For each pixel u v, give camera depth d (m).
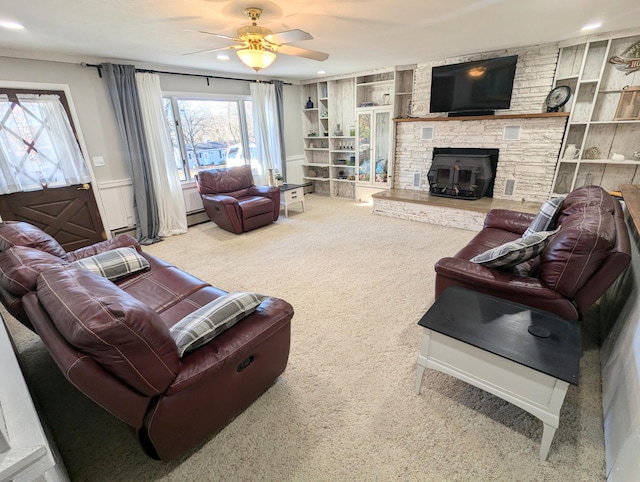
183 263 3.56
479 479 1.29
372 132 5.63
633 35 3.23
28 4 2.12
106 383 1.05
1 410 0.75
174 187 4.59
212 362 1.31
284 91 6.23
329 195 6.94
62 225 3.85
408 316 2.43
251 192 5.04
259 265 3.44
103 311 1.01
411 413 1.60
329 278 3.09
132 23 2.60
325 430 1.53
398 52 3.98
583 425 1.50
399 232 4.35
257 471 1.36
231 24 2.69
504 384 1.37
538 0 2.35
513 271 1.97
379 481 1.30
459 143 4.72
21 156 3.46
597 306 2.42
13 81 3.30
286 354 1.76
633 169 3.75
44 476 0.78
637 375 1.25
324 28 2.90
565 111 3.94
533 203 4.23
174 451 1.32
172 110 4.70
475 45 3.71
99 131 3.96
